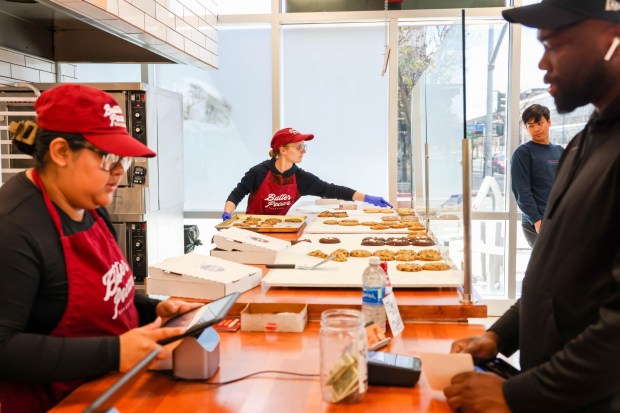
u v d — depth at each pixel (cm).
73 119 117
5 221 115
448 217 240
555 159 378
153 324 129
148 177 355
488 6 473
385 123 503
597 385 96
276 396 118
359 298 179
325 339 114
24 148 122
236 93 503
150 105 358
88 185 122
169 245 404
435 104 277
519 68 464
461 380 112
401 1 466
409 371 121
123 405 114
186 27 384
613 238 104
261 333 158
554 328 112
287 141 375
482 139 482
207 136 509
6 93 337
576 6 107
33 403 125
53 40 410
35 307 123
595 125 114
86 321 128
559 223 114
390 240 273
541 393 101
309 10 484
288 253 242
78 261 126
